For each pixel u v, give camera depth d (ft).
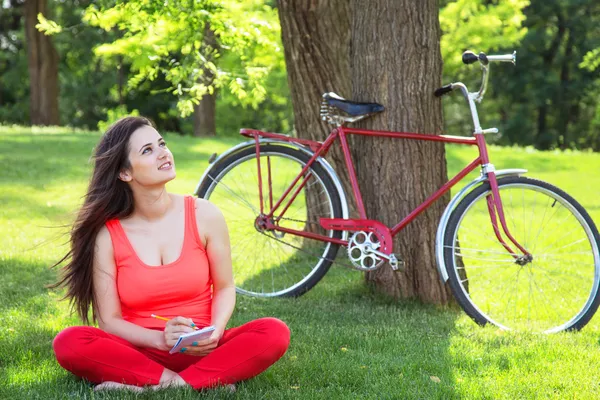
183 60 23.80
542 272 19.43
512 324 14.15
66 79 110.01
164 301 9.67
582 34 102.94
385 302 14.97
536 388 9.84
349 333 12.52
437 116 14.78
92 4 23.08
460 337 12.47
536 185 13.94
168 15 21.07
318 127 19.81
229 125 110.83
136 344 9.45
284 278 17.84
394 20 14.49
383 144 14.69
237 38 23.18
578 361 11.15
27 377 10.07
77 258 9.66
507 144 107.65
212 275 10.11
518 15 63.93
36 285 16.21
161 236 9.75
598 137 113.70
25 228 24.12
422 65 14.53
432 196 14.12
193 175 41.27
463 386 9.87
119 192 9.66
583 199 36.55
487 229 26.78
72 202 30.22
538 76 102.42
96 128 114.01
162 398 8.96
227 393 9.30
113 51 29.91
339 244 14.88
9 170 38.88
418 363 10.88
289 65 19.75
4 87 118.62
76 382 9.73
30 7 83.05
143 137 9.55
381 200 14.78
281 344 9.53
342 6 19.35
